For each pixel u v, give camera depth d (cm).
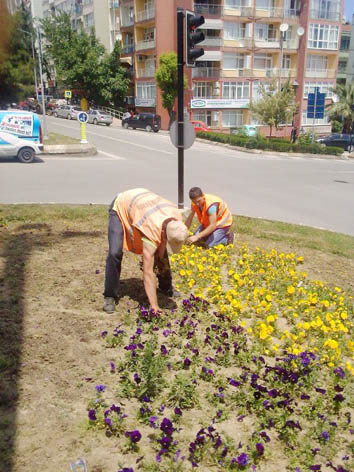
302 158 3144
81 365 373
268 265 637
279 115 3966
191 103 4600
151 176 1608
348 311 536
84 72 5150
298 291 570
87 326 436
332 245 849
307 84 5128
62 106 5066
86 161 1962
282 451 298
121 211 450
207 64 4734
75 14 6431
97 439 296
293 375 352
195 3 4588
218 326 437
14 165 1716
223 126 4825
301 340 438
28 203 1038
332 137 4066
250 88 4897
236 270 632
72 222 860
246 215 1105
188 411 330
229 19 4675
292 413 329
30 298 489
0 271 562
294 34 4966
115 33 5888
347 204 1338
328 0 5003
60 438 293
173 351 397
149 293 438
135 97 5166
